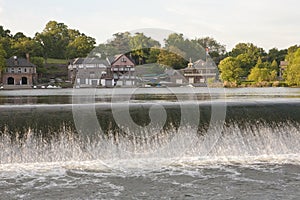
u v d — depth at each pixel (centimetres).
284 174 983
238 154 1184
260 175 974
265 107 1334
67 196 825
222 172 1000
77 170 1012
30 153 1083
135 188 877
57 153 1095
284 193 848
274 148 1207
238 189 871
